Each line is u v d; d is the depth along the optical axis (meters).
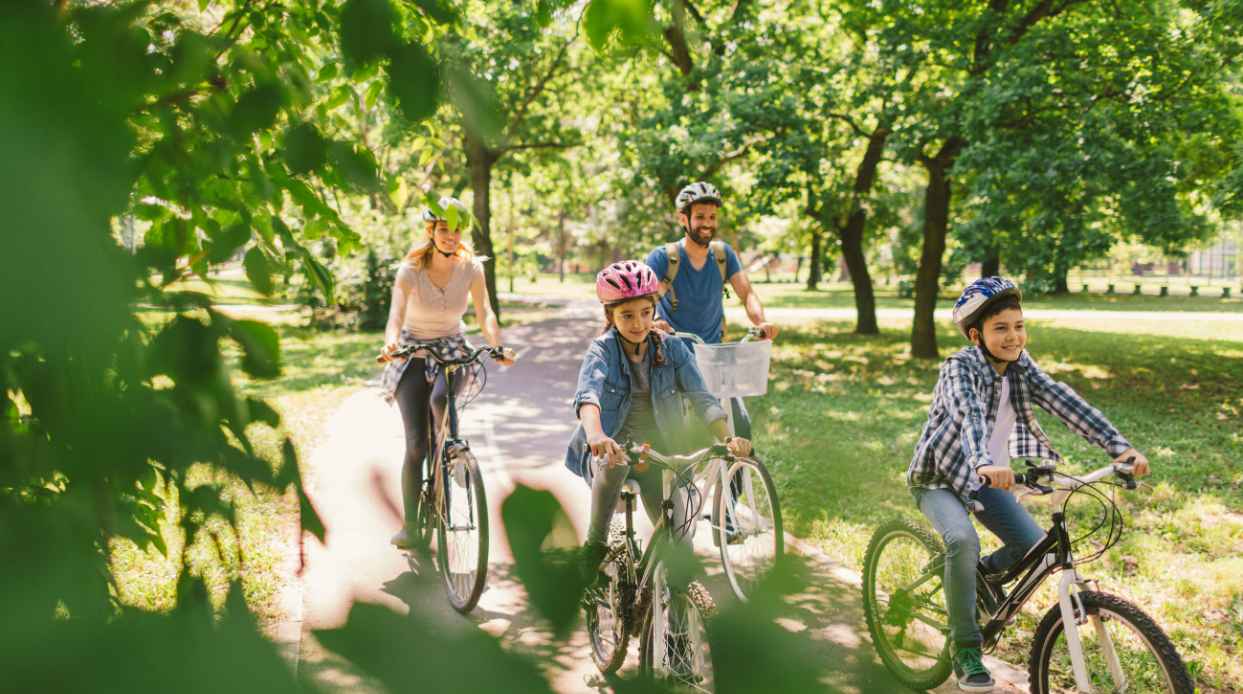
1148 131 12.59
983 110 12.76
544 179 29.69
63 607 1.03
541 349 18.77
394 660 4.00
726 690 3.79
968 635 3.47
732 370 5.00
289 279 1.46
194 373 1.10
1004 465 3.64
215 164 1.38
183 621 1.14
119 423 1.05
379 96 1.49
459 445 4.82
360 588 4.83
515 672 3.96
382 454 7.91
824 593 4.89
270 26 1.79
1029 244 12.58
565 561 5.38
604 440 3.46
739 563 4.89
